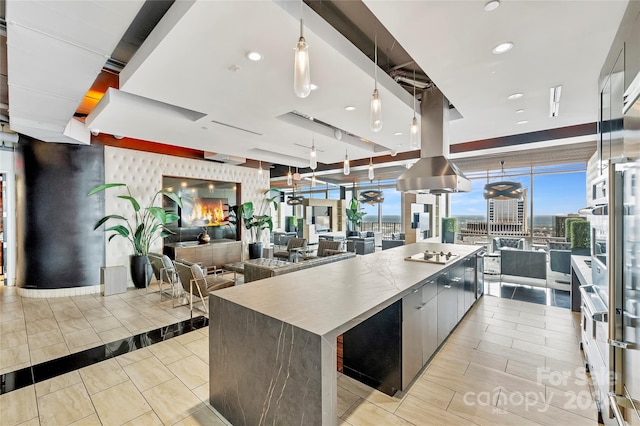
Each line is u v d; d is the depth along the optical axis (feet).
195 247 21.42
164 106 12.61
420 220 26.05
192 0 5.93
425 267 10.19
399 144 17.84
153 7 8.52
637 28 5.08
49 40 6.82
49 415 6.84
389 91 10.23
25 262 16.29
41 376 8.45
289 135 15.96
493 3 5.92
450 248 15.11
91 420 6.68
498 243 27.09
